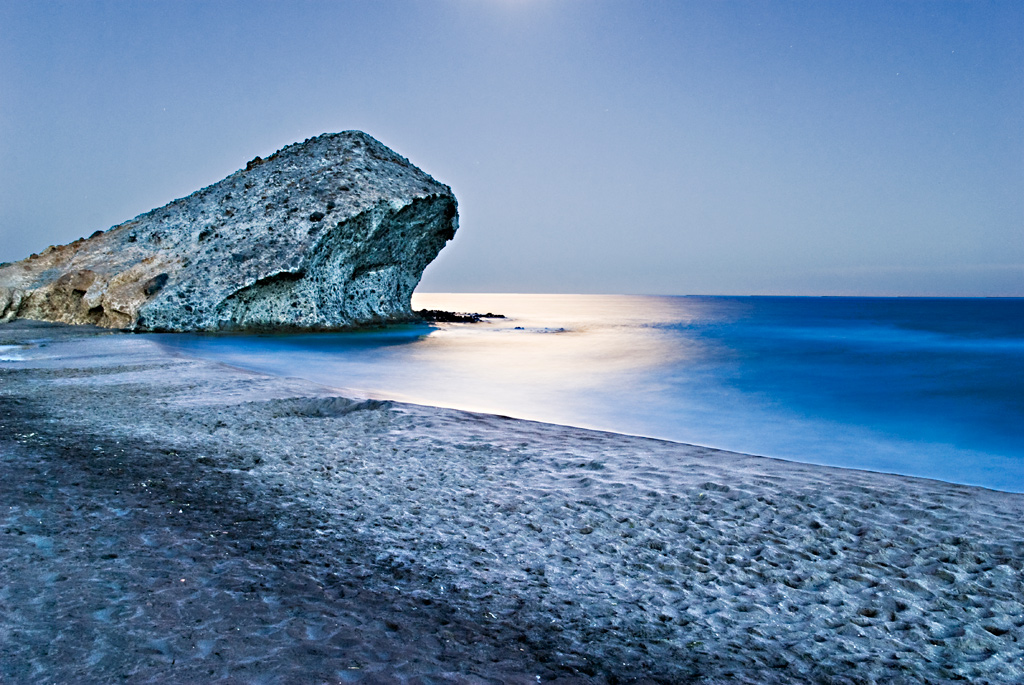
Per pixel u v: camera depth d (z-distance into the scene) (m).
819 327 44.09
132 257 33.41
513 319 57.41
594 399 14.82
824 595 4.48
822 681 3.44
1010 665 3.64
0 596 3.69
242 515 5.73
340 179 35.03
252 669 3.11
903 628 4.04
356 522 5.72
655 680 3.38
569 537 5.50
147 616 3.61
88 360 17.30
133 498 5.93
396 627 3.79
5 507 5.32
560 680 3.32
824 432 11.55
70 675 2.92
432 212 37.59
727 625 4.05
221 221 34.19
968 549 5.16
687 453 8.38
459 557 5.04
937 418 12.91
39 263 36.81
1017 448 10.42
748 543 5.36
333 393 12.31
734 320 55.78
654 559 5.06
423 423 9.90
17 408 10.08
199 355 21.83
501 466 7.62
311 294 32.12
